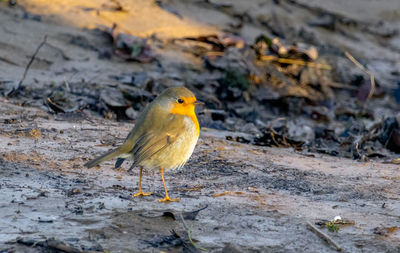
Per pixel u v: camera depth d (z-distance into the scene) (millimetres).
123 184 8164
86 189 7617
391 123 13773
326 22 24406
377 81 21031
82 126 11453
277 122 15695
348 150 12820
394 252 6188
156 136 7555
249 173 9266
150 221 6668
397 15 28188
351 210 7578
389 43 25641
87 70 15672
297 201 7859
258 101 17281
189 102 7898
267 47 19469
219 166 9562
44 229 6133
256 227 6699
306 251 6090
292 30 23062
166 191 7535
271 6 23734
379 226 6961
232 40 18750
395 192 8609
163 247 5961
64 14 17938
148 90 15398
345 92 20047
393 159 11797
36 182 7660
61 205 6887
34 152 9023
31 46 16031
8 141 9492
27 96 13547
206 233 6434
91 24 17766
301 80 18969
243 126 14547
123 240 6043
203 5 21875
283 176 9234
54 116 12172
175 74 16703
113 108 13492
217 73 17297
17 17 17203
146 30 18719
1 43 15758
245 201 7688
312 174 9531
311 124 16016
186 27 19656
